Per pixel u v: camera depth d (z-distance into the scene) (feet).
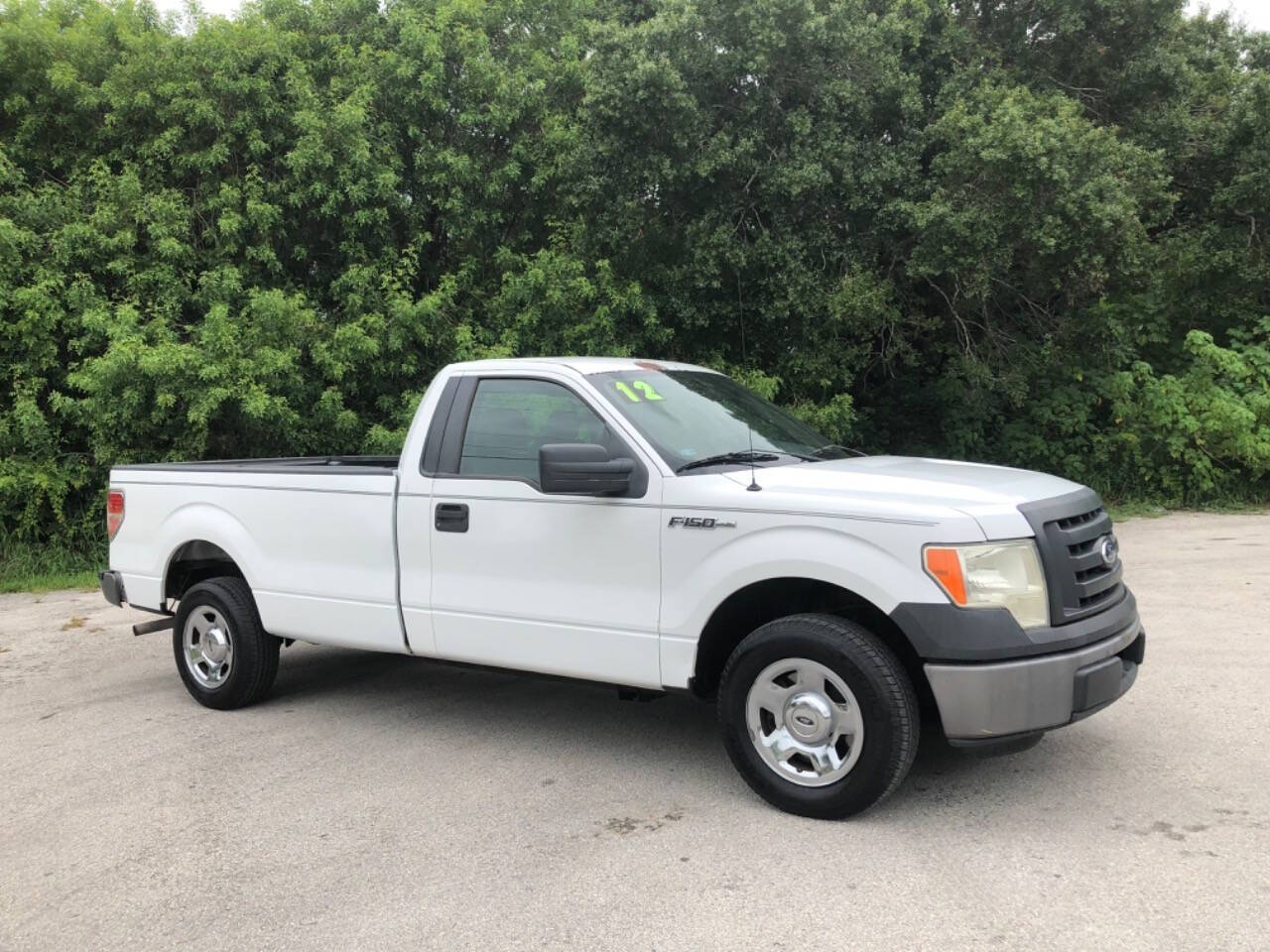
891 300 44.04
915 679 13.44
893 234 42.19
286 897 11.82
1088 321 43.75
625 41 39.19
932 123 41.96
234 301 39.70
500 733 17.69
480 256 45.39
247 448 38.11
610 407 15.35
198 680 19.94
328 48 44.65
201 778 15.90
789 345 43.29
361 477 17.52
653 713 18.67
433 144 44.45
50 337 37.27
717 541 13.92
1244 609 24.48
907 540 12.70
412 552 16.87
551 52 47.44
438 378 17.35
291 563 18.42
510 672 16.51
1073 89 46.11
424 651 16.90
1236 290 47.60
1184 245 46.62
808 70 39.96
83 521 37.96
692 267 40.40
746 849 12.60
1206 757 15.11
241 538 19.10
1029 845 12.39
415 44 43.60
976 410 45.55
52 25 41.37
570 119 44.65
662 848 12.73
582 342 40.98
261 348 36.68
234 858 12.96
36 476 35.91
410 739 17.51
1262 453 42.75
